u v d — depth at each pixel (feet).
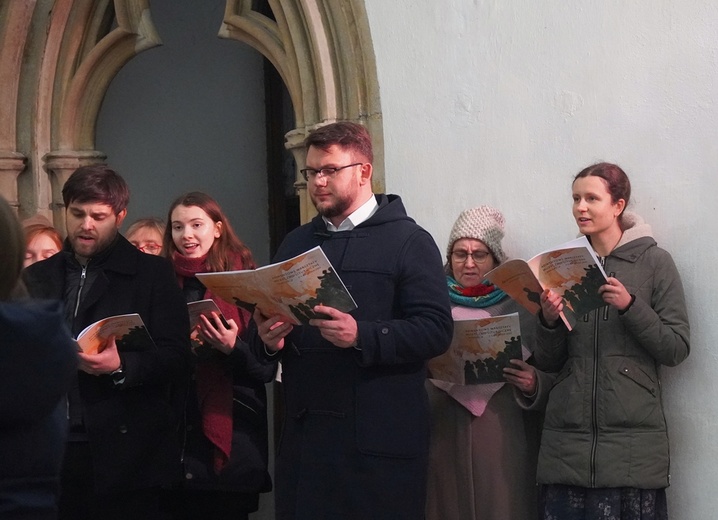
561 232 22.11
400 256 18.94
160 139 33.53
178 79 33.73
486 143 23.30
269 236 34.32
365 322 18.35
